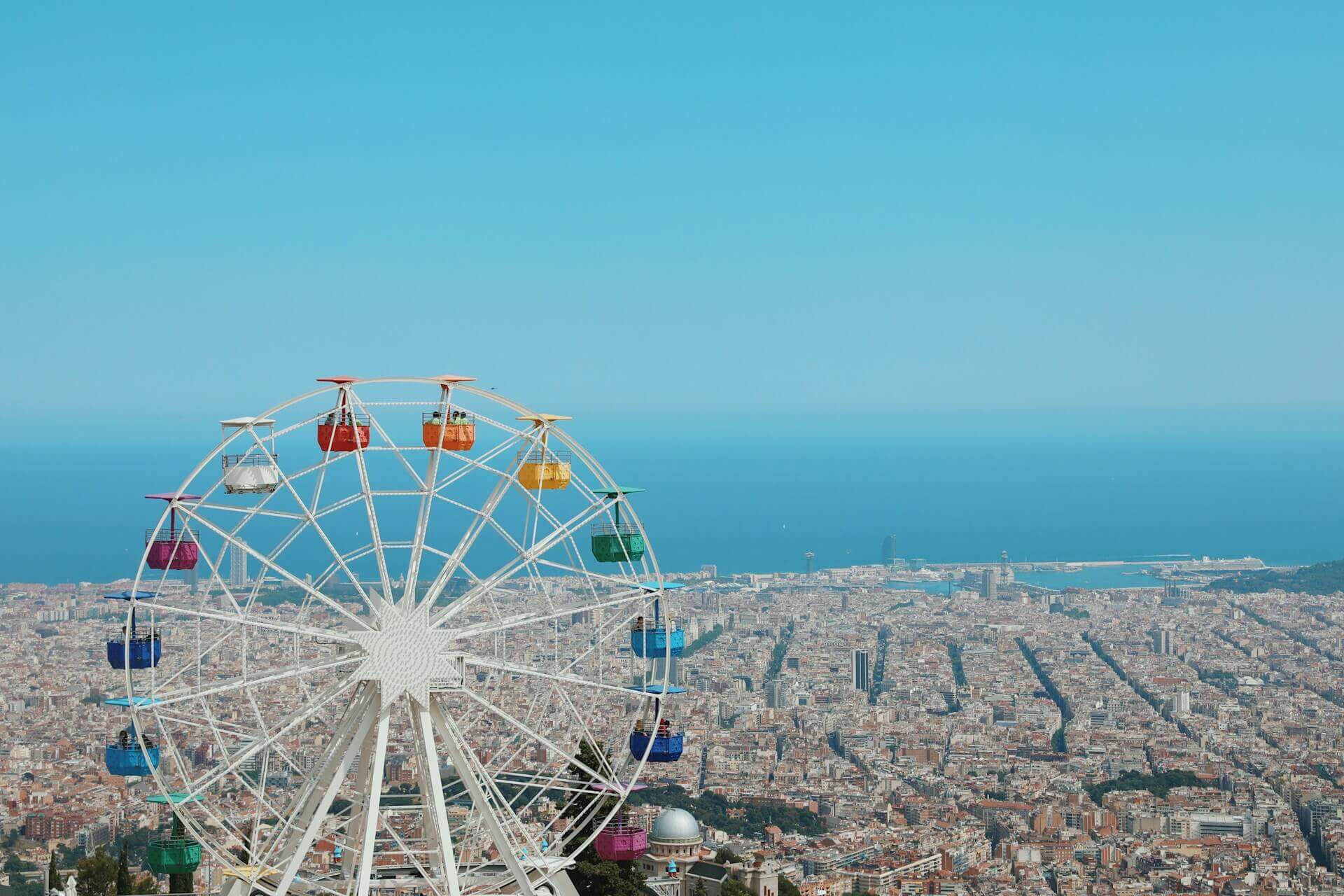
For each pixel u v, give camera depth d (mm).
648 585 92250
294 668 83062
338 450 87500
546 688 97125
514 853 84688
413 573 85188
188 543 85875
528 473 91688
